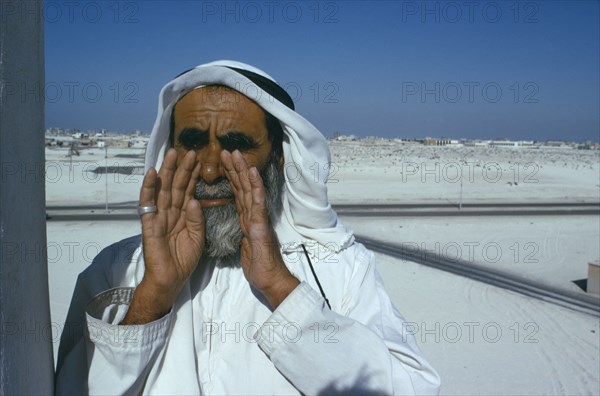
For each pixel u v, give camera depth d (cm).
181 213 154
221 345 159
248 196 155
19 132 106
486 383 736
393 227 1988
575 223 2177
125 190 2817
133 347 139
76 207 2277
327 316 151
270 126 170
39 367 118
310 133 167
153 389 147
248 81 158
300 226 179
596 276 1211
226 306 165
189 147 161
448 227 2017
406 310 1046
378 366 147
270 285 154
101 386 139
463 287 1220
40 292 118
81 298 170
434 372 160
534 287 1248
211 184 158
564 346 888
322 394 146
